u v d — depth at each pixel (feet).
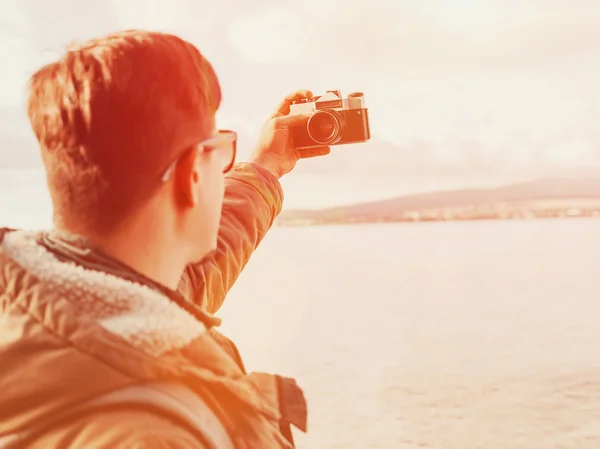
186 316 1.72
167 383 1.58
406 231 499.51
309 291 265.75
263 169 3.24
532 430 100.99
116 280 1.64
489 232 509.35
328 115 3.36
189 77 1.70
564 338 163.12
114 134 1.61
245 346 152.87
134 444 1.42
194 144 1.70
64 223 1.70
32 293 1.58
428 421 106.11
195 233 1.80
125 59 1.63
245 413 1.74
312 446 94.58
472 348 156.87
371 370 137.18
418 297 250.37
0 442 1.49
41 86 1.66
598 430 99.86
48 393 1.49
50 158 1.66
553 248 468.75
